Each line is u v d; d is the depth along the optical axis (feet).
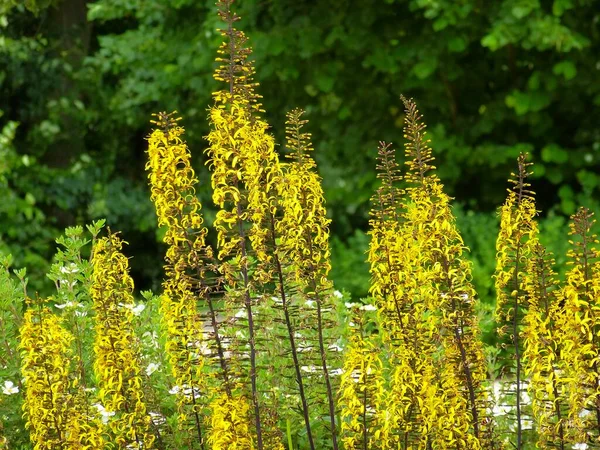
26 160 63.62
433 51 57.67
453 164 59.31
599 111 60.49
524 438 26.30
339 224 71.92
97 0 73.26
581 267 20.72
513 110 59.62
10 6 56.65
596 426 21.44
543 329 21.27
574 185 62.03
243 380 21.31
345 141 63.72
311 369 23.36
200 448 24.02
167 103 72.49
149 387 24.72
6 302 27.30
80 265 27.76
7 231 63.26
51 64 68.85
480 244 51.47
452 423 21.06
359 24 59.31
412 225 21.24
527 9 52.80
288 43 59.88
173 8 66.90
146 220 71.67
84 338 27.12
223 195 20.21
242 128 20.06
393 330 21.31
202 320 21.47
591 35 58.80
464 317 21.16
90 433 21.20
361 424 21.36
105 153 75.51
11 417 25.32
